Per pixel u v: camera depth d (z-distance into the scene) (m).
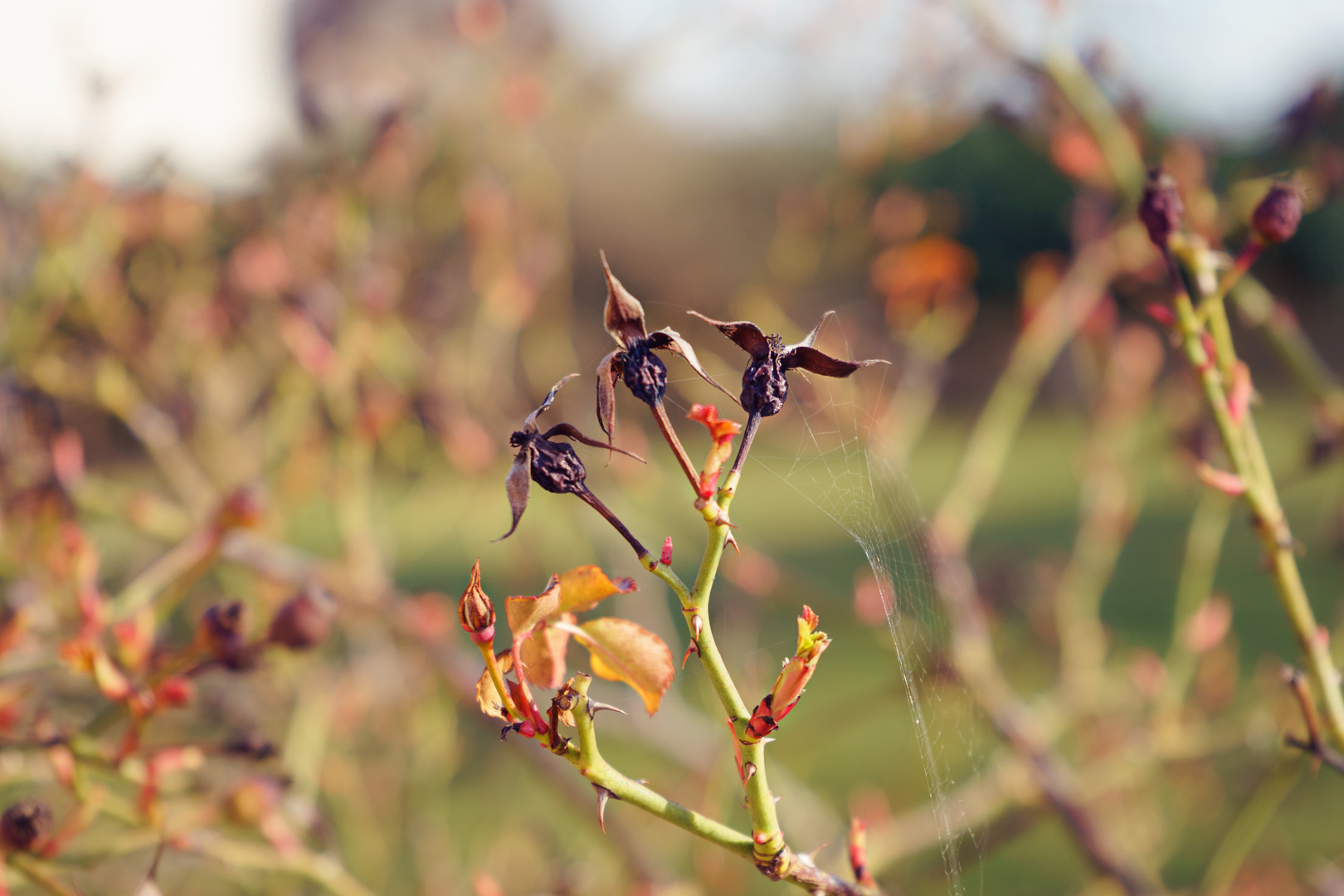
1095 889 1.67
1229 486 0.97
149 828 1.01
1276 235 0.95
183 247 1.98
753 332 0.82
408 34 1.98
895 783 1.98
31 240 1.77
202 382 2.12
